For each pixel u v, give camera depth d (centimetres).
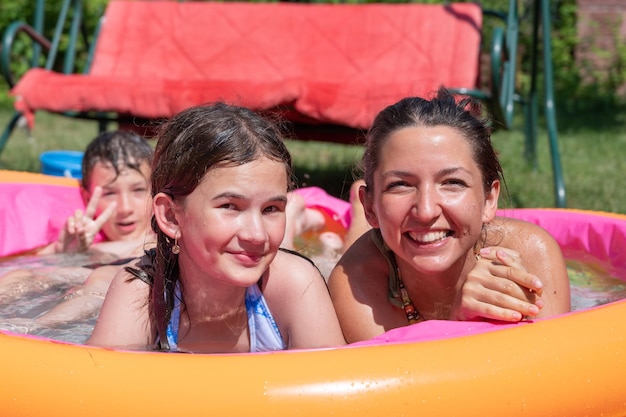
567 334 122
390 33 471
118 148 257
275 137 141
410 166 145
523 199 436
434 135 145
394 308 167
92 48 491
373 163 153
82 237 248
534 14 498
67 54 469
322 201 295
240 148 136
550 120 386
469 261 155
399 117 150
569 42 995
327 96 369
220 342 155
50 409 109
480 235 156
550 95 390
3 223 262
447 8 471
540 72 948
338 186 477
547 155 606
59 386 110
